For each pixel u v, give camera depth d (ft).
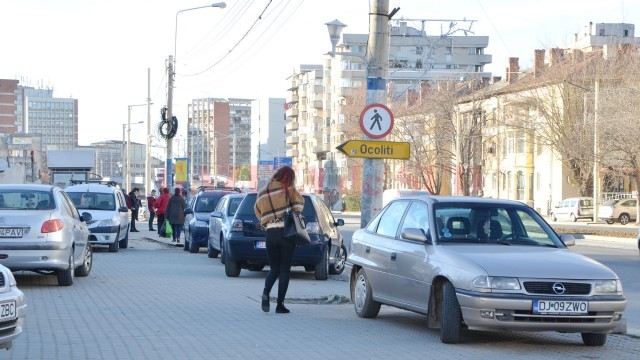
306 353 33.19
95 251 96.48
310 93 500.33
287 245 44.55
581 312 33.53
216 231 81.20
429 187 268.00
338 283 63.21
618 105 176.76
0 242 52.47
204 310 45.73
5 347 28.96
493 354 33.60
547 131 221.66
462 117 258.37
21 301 29.25
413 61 439.63
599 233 160.04
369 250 42.65
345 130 363.56
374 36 53.57
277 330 38.99
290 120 566.77
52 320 40.98
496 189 288.10
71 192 96.99
